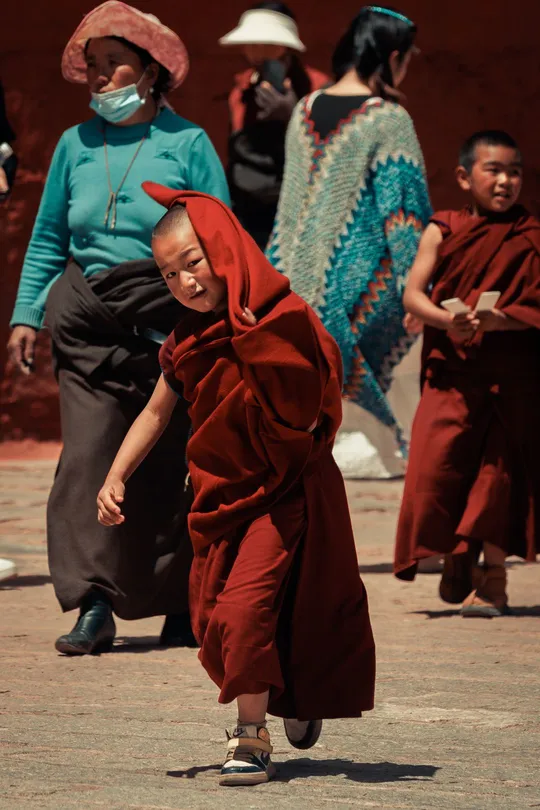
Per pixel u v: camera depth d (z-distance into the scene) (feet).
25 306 43.86
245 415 26.53
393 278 52.90
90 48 41.81
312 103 53.83
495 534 44.57
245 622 25.62
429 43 107.96
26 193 106.83
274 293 26.37
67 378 41.75
